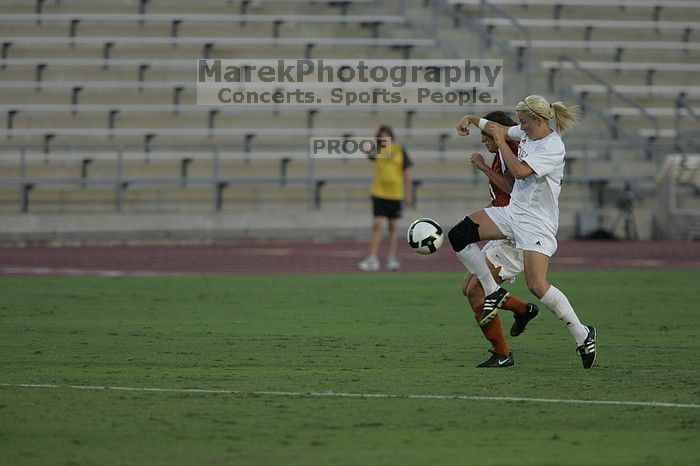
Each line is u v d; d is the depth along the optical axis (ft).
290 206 314.35
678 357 109.91
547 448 71.20
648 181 327.47
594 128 343.87
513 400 86.94
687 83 367.66
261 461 67.36
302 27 348.79
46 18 329.93
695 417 80.79
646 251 274.77
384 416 80.74
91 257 253.03
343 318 142.82
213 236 299.38
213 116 325.83
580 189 326.65
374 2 360.48
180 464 66.59
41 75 325.42
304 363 105.60
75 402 85.66
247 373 99.71
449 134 332.80
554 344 119.44
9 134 310.24
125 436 73.92
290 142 327.47
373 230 224.12
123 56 332.60
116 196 303.89
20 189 299.38
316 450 70.23
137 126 321.52
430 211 315.37
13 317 142.51
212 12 347.36
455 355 111.14
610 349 115.65
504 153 96.99
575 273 212.84
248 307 155.53
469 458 68.44
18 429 76.02
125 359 107.76
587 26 371.15
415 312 149.89
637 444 72.33
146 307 155.02
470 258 100.12
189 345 117.60
